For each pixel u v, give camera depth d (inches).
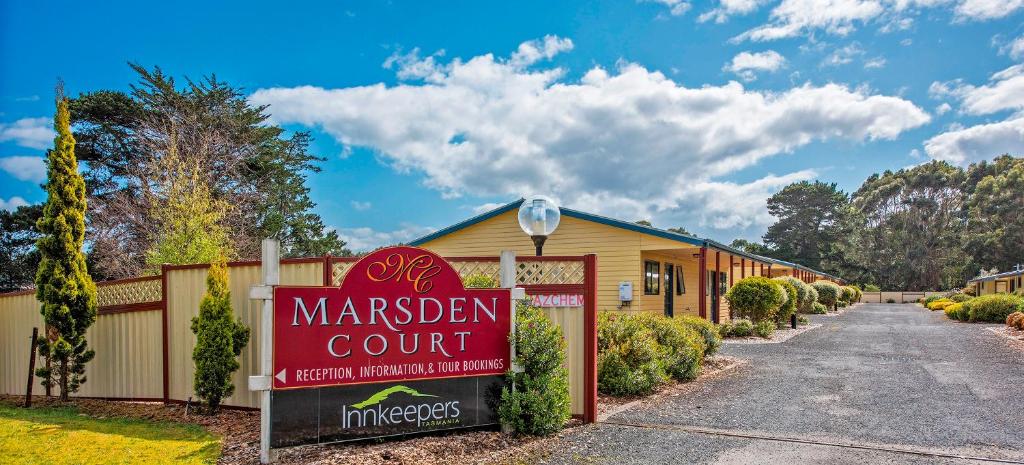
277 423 193.9
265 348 193.0
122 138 1017.5
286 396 195.8
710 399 301.3
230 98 1141.1
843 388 331.0
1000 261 2449.6
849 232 2797.7
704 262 631.8
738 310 684.1
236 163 1045.8
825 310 1157.1
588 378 253.3
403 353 214.8
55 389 354.6
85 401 325.1
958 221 2864.2
